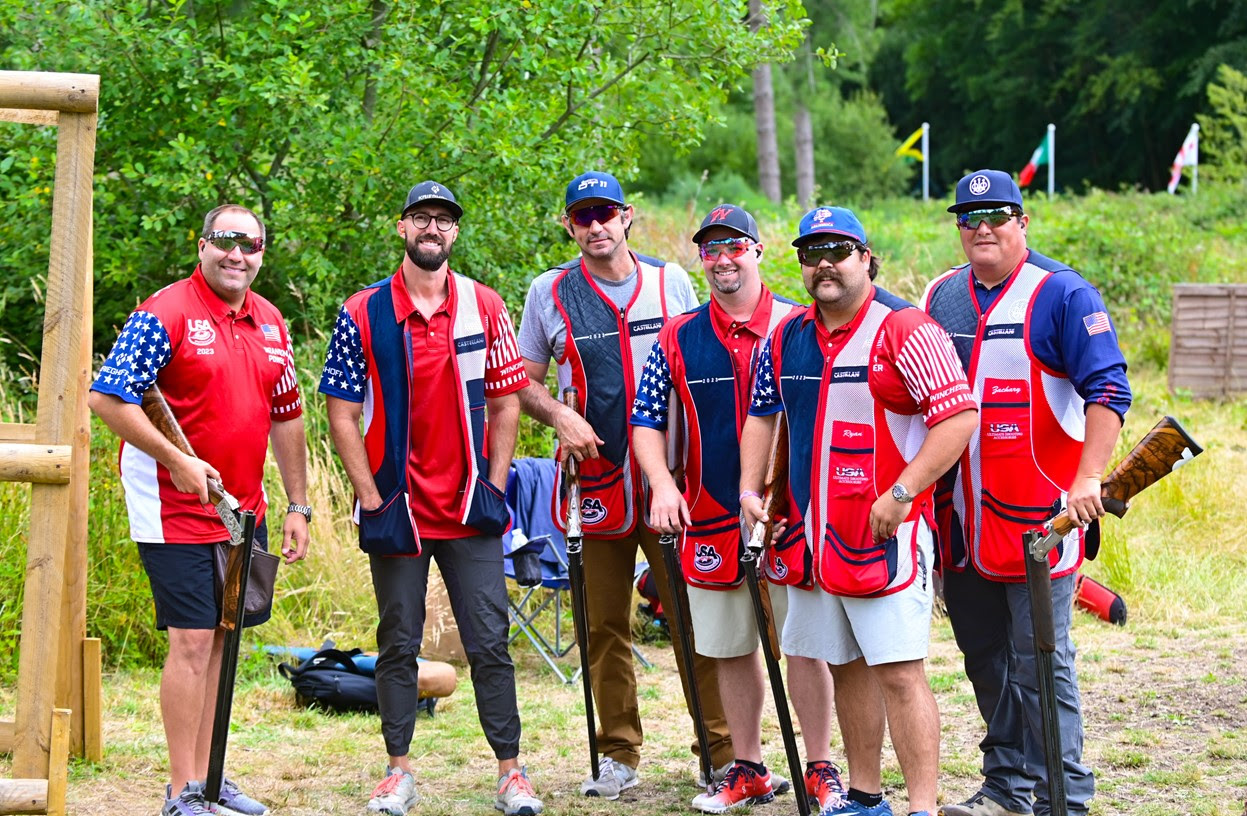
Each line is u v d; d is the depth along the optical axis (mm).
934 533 4035
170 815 3873
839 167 33719
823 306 3734
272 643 6391
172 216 7652
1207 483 8953
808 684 4172
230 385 3982
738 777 4316
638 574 6742
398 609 4266
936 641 6629
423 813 4277
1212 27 35938
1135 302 15125
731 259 4137
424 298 4258
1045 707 3473
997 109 41375
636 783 4609
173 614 3928
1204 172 25328
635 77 8672
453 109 7883
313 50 7766
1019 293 3865
